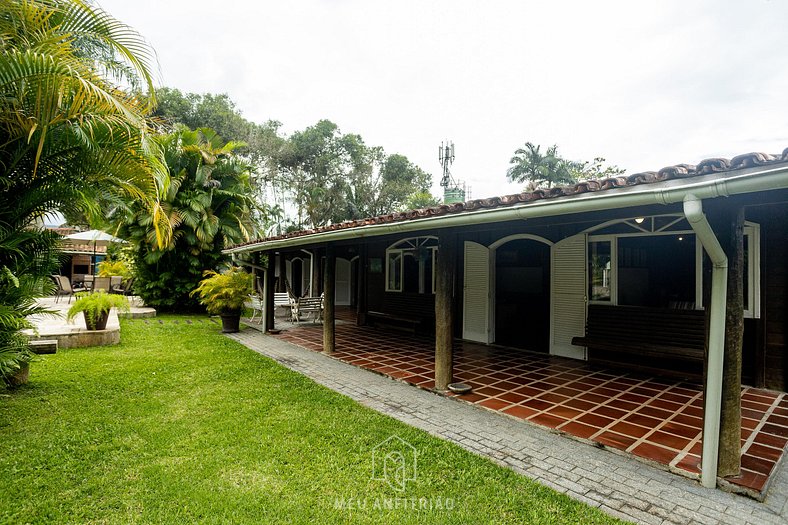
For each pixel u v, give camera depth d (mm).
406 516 2484
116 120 3787
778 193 2615
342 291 17344
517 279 9438
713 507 2633
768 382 5234
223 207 13539
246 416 4066
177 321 11234
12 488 2719
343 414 4164
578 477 3010
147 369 5828
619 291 6637
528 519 2455
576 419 4133
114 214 11180
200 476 2912
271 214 26750
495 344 8109
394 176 32781
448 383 5059
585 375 5844
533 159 26359
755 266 5340
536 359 6863
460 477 2943
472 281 8500
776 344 5199
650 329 5922
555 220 3920
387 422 3963
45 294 4465
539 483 2900
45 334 7086
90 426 3773
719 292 2883
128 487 2766
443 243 5113
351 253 17484
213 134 13906
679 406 4535
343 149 31406
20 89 3334
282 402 4523
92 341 7477
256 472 2984
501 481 2895
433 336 9102
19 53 3197
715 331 2896
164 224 5012
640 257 6891
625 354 6105
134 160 4145
